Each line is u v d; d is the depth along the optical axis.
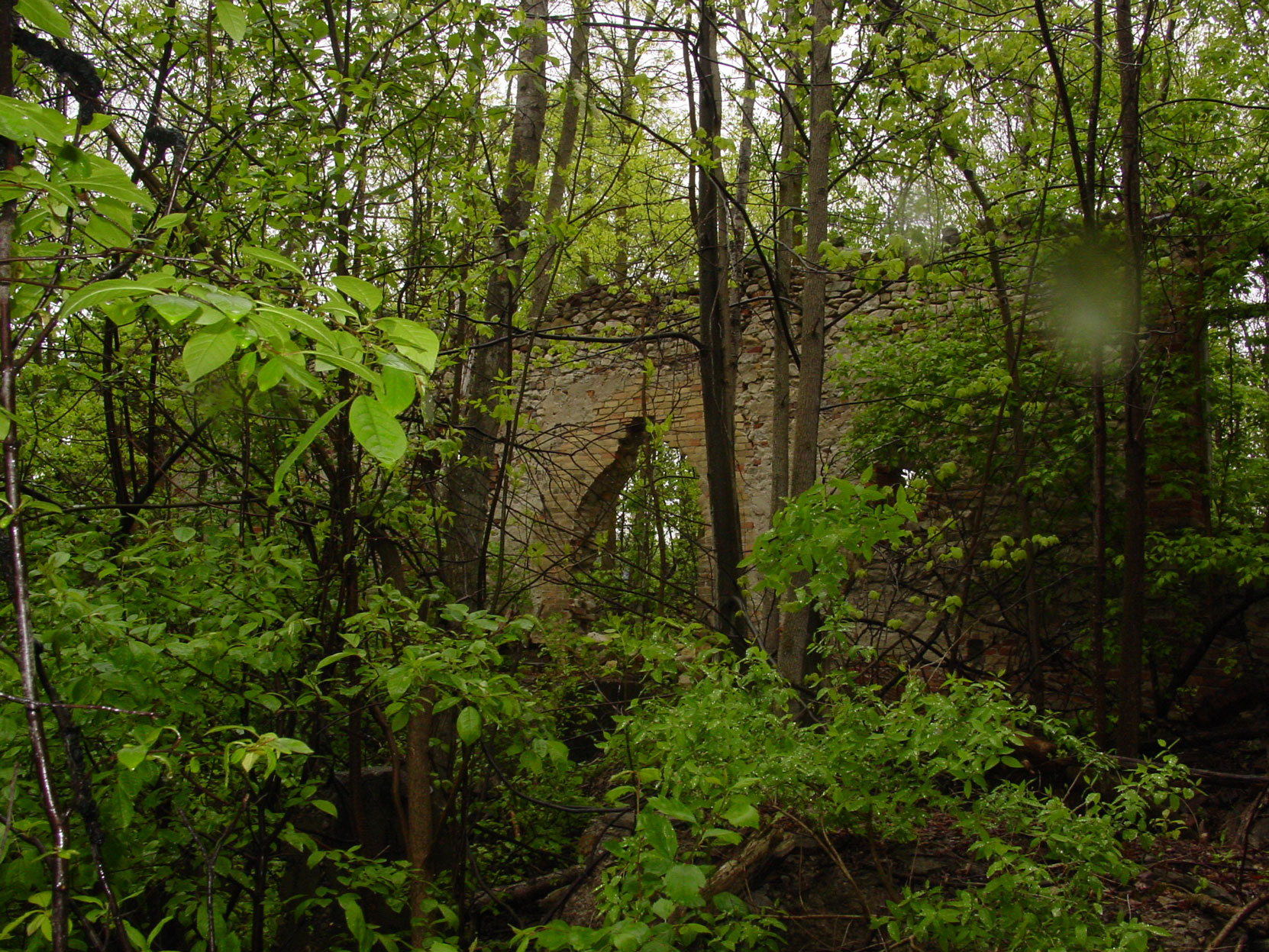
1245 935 3.09
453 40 3.53
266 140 3.36
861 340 7.01
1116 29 4.77
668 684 3.64
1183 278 5.84
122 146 2.72
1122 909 3.32
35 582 2.06
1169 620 5.99
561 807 3.45
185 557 2.62
